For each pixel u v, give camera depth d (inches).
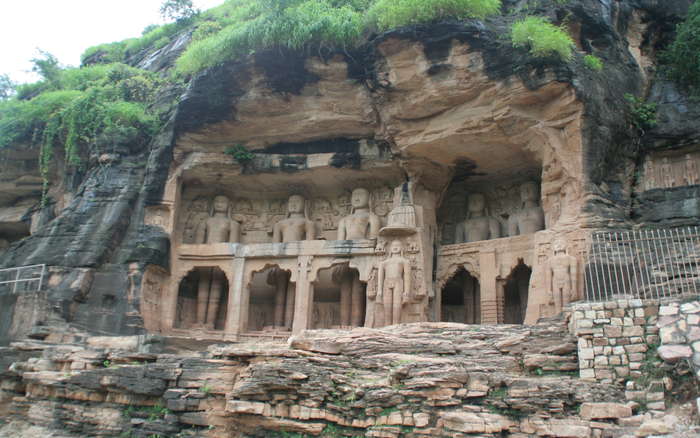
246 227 1000.9
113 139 935.7
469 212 926.4
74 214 889.5
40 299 788.0
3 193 1126.4
